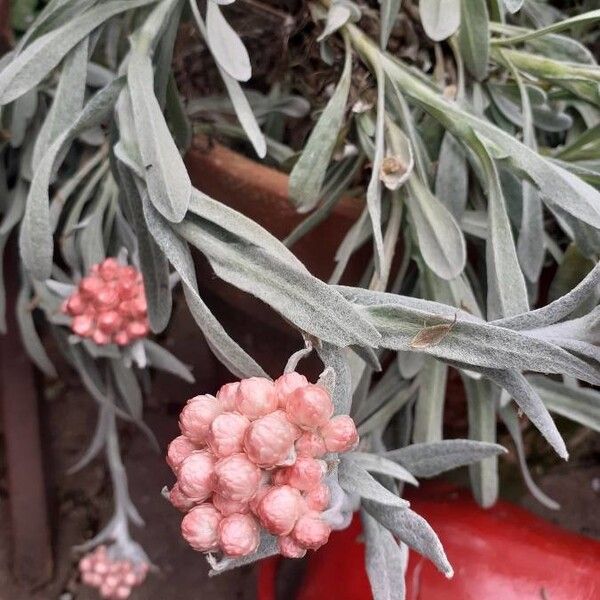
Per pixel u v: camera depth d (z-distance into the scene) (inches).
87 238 9.1
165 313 6.3
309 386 4.5
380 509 5.5
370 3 8.3
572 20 6.9
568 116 7.9
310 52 8.6
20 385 11.8
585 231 6.5
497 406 7.7
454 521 8.7
